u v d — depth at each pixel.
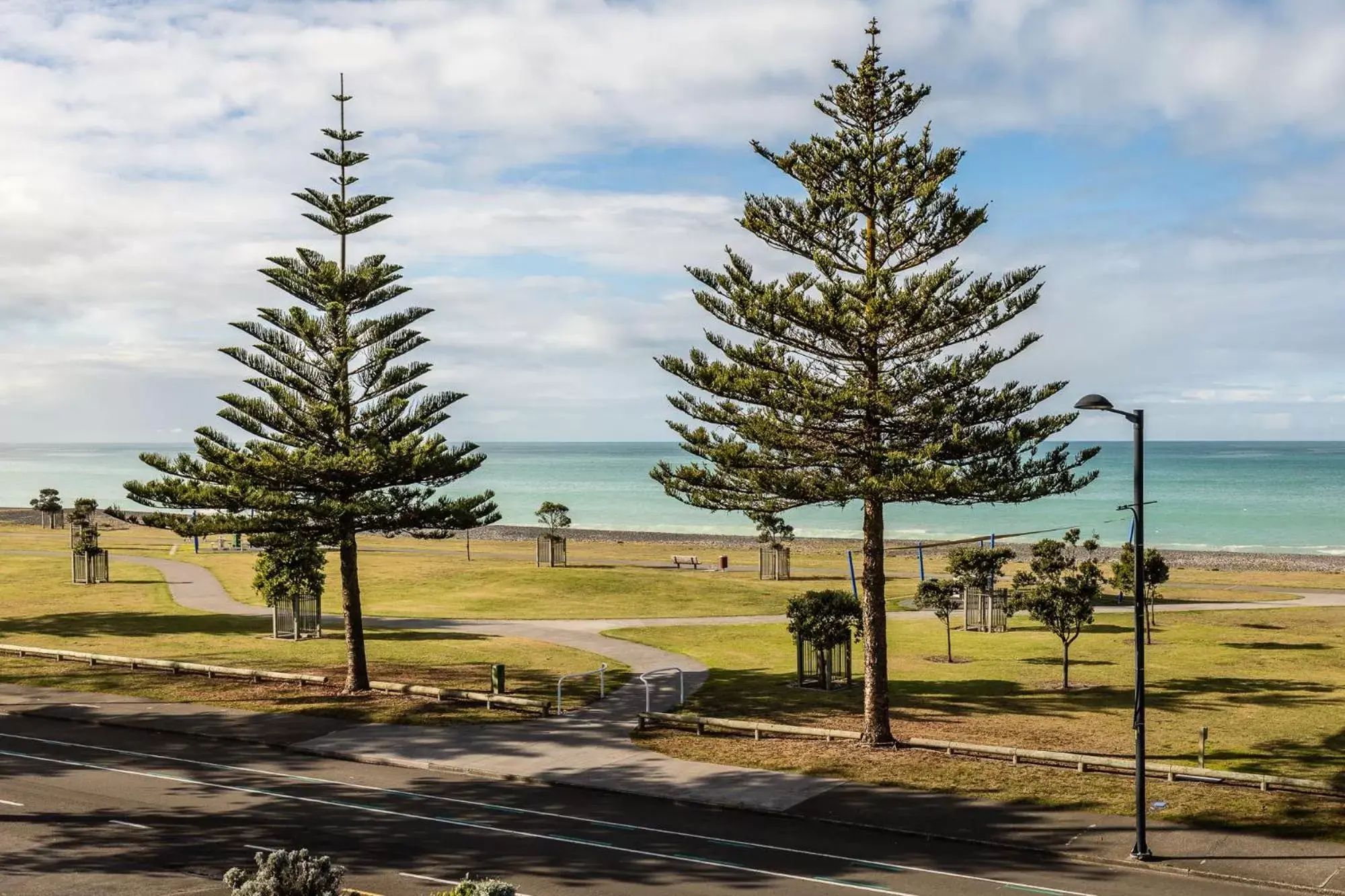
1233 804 20.36
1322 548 89.50
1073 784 21.88
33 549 74.50
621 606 49.59
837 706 29.69
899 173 25.23
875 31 25.16
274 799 21.45
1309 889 16.36
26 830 19.22
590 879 16.91
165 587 55.78
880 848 18.52
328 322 30.92
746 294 24.97
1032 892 16.36
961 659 36.91
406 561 66.44
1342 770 22.53
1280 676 33.28
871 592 25.25
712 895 16.22
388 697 30.66
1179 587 57.53
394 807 20.91
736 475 26.30
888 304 23.66
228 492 29.66
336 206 30.98
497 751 25.03
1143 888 16.52
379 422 31.75
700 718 26.78
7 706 29.91
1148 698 30.19
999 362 24.84
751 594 52.81
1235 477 187.25
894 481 23.50
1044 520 117.56
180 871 17.06
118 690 31.66
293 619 41.22
